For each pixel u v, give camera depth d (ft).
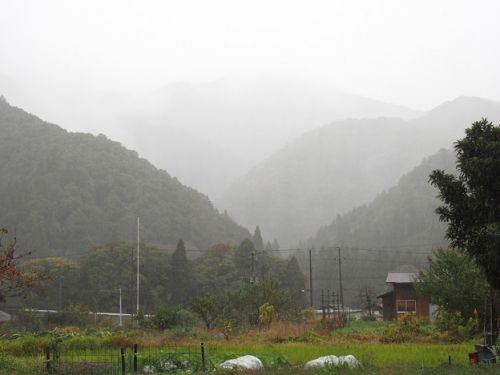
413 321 110.52
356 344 86.38
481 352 56.75
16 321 139.13
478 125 61.77
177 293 284.20
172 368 56.18
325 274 368.48
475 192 59.72
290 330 109.81
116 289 270.46
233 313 129.08
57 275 266.57
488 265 57.98
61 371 54.03
